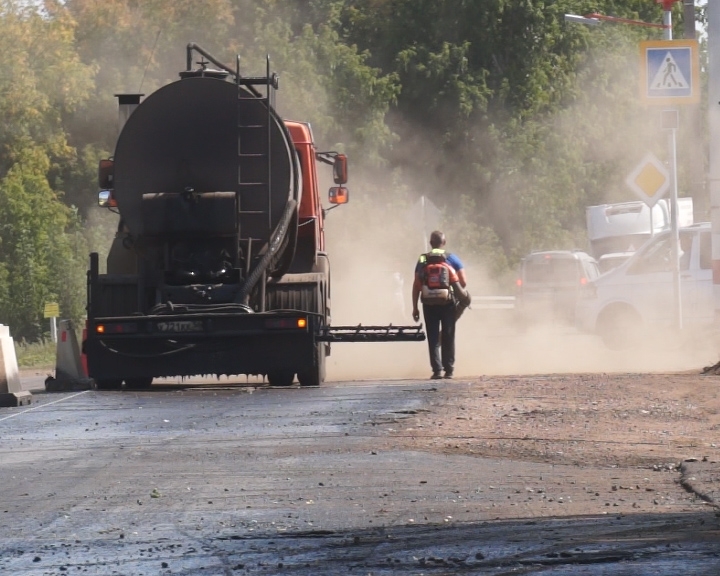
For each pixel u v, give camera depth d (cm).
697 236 8262
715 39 5903
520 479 3081
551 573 2052
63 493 3012
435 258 6191
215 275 5688
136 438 3994
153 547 2370
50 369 9044
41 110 14425
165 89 5709
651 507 2672
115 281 5797
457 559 2183
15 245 12025
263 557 2248
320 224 6381
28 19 14812
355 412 4494
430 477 3128
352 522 2580
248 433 4031
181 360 5594
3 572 2183
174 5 17162
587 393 4872
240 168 5703
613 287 8531
